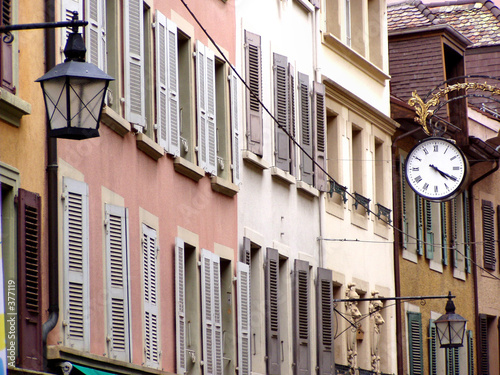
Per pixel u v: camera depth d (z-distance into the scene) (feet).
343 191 222.48
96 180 132.16
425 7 282.36
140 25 144.66
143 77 144.56
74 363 123.13
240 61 185.16
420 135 259.19
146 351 142.61
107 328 132.46
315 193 210.18
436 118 255.91
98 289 130.72
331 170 222.89
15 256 114.73
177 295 153.69
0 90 111.45
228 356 172.45
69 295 124.26
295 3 209.67
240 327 174.40
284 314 197.67
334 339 216.95
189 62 163.73
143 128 147.13
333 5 228.43
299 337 200.44
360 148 235.20
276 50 200.34
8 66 115.44
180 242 155.33
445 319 220.02
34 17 121.49
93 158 131.75
